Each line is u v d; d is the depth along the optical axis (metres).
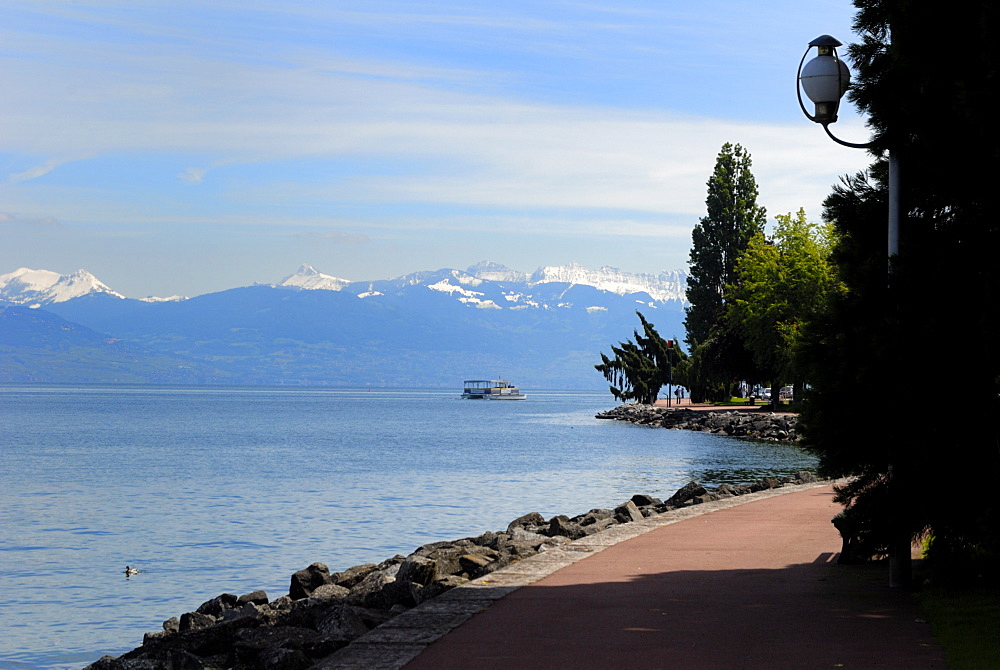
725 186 125.06
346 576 20.55
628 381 147.50
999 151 12.22
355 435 105.81
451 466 61.56
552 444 84.19
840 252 15.12
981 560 13.49
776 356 89.19
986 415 12.84
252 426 130.00
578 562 16.25
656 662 9.88
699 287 125.50
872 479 13.95
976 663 9.57
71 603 23.75
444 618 12.03
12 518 39.25
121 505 43.47
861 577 14.70
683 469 55.06
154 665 13.58
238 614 17.75
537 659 10.08
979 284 13.00
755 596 13.27
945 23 13.09
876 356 13.16
